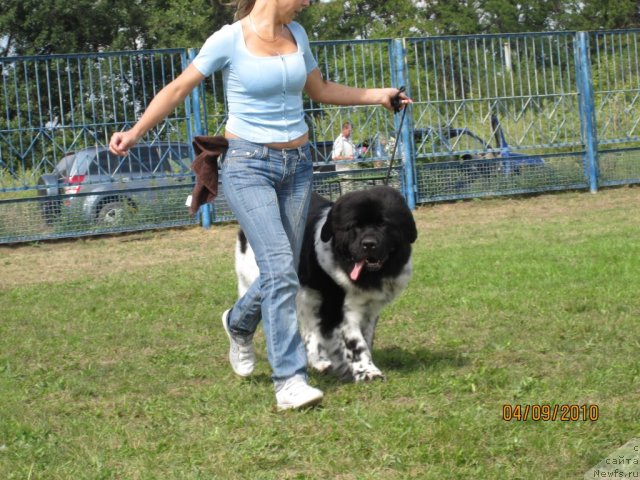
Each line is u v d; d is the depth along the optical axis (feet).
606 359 18.60
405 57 54.03
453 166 56.08
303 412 15.53
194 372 19.47
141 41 100.99
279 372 15.76
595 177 59.06
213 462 13.17
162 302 29.35
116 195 49.85
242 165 15.84
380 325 23.95
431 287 29.19
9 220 48.11
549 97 57.93
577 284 28.12
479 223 48.57
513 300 25.86
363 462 12.89
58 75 48.65
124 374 19.66
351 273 17.51
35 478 12.84
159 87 54.44
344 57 54.13
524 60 57.47
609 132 60.03
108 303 29.63
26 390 18.47
